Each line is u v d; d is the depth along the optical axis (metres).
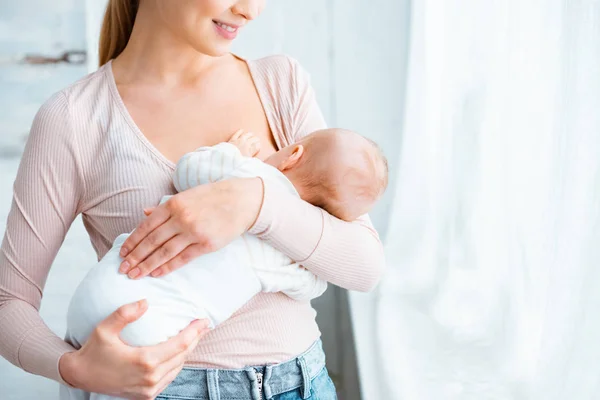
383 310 3.71
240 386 1.36
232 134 1.51
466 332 3.39
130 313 1.23
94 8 4.94
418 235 4.38
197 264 1.31
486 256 3.66
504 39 3.29
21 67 5.52
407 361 3.13
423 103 4.43
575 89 2.34
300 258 1.35
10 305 1.40
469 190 3.70
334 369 3.10
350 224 1.44
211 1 1.35
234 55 1.61
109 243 1.46
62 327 3.53
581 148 2.33
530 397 2.65
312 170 1.45
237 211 1.27
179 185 1.41
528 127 2.91
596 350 2.25
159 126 1.48
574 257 2.36
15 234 1.42
